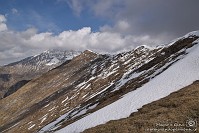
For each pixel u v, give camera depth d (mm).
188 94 34219
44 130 102250
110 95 81312
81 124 49531
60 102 154625
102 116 47094
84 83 170750
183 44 98188
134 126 27734
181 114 27094
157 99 42625
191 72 47969
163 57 100312
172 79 48750
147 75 79000
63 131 53594
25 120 158875
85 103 104562
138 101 45594
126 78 103188
